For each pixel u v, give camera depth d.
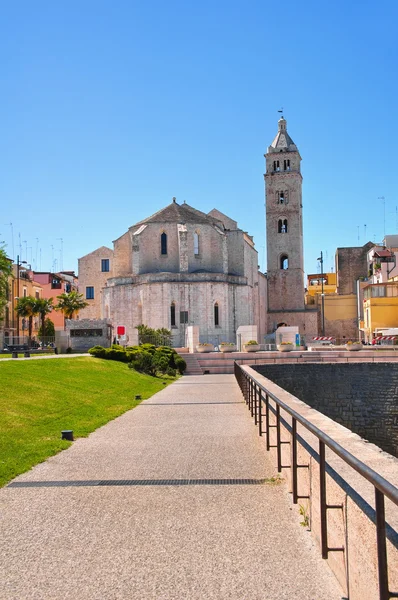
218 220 95.50
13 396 26.67
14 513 11.12
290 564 8.39
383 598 5.52
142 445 18.41
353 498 6.99
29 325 96.06
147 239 88.12
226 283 85.12
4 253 74.31
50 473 14.44
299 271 107.56
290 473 12.60
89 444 18.66
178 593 7.55
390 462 8.47
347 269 115.31
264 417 19.59
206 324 82.94
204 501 11.80
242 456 16.42
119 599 7.43
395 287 82.56
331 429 12.10
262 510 11.09
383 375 57.44
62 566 8.52
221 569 8.29
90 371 43.38
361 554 6.68
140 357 54.31
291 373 57.06
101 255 102.69
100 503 11.75
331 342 91.44
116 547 9.25
